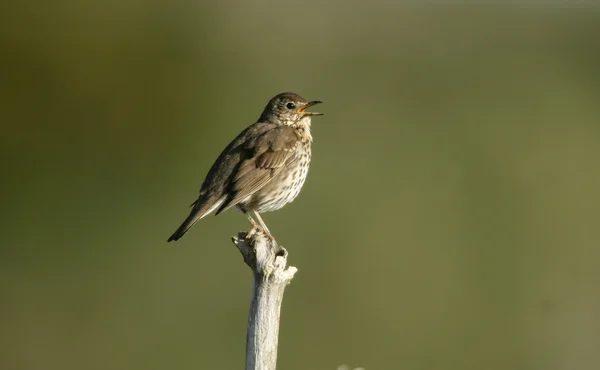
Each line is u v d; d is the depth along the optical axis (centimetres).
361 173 1962
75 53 2252
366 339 1474
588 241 1784
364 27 2672
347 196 1880
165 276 1617
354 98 2305
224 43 2492
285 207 1803
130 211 1888
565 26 2789
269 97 2317
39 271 1647
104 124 2197
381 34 2666
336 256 1688
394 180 1933
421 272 1666
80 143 2134
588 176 2016
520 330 1534
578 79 2545
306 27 2661
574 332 1525
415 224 1791
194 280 1587
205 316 1479
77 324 1491
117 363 1371
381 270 1650
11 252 1717
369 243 1717
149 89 2284
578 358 1461
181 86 2334
